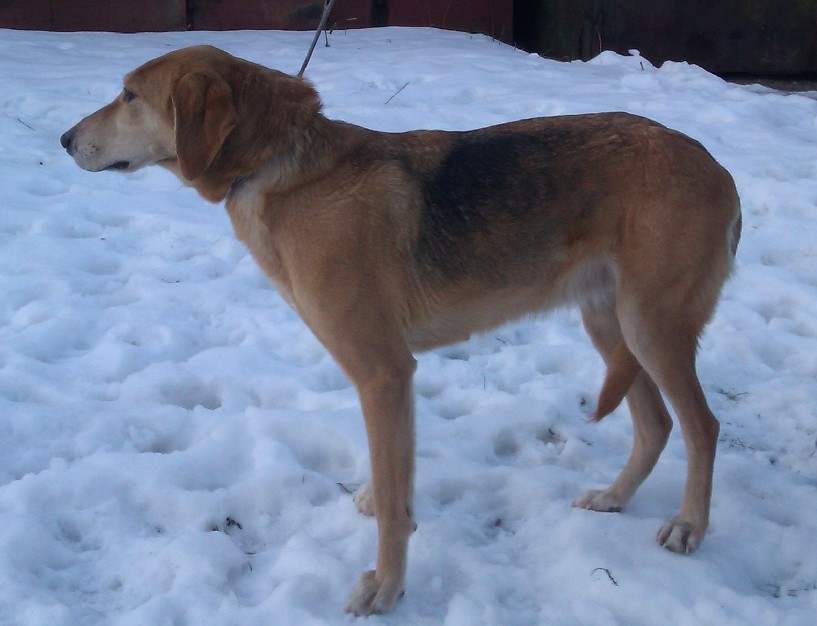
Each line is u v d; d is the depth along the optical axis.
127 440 2.16
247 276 2.72
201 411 2.24
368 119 3.55
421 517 2.00
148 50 4.52
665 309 1.91
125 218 2.93
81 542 1.95
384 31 5.27
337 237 1.86
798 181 3.13
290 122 1.90
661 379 1.93
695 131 3.56
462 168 1.93
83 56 4.38
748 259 2.79
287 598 1.83
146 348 2.42
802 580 1.88
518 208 1.92
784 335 2.50
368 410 1.86
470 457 2.15
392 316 1.88
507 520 2.03
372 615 1.82
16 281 2.60
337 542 1.96
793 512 2.01
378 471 1.85
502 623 1.80
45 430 2.16
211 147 1.88
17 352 2.36
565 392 2.34
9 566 1.85
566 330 2.58
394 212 1.89
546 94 3.99
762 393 2.33
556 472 2.10
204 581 1.86
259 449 2.12
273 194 1.89
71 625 1.78
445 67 4.37
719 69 5.61
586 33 5.63
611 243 1.93
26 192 2.98
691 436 1.94
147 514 2.00
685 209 1.90
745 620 1.79
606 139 1.94
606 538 1.94
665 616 1.81
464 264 1.92
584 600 1.84
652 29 5.58
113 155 2.01
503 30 5.72
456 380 2.39
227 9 5.38
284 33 5.15
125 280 2.69
